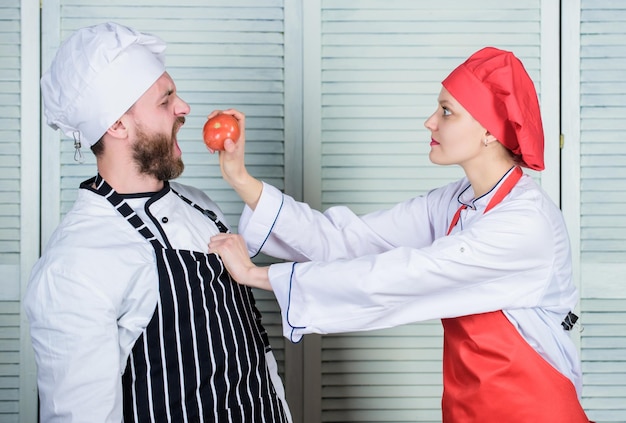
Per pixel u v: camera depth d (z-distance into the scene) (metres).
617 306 2.13
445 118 1.48
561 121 2.13
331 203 2.12
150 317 1.35
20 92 2.05
